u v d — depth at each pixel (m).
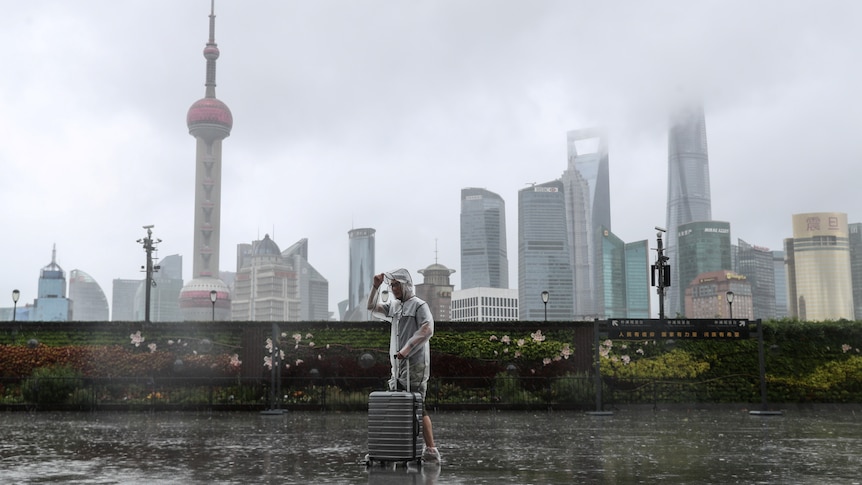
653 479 7.63
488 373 26.05
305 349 26.33
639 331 21.95
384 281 9.59
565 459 9.59
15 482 7.53
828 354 26.73
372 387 25.97
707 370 26.27
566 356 26.23
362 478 7.70
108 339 26.38
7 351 25.95
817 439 12.82
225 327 26.50
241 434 14.21
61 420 19.12
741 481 7.49
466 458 9.69
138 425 17.02
